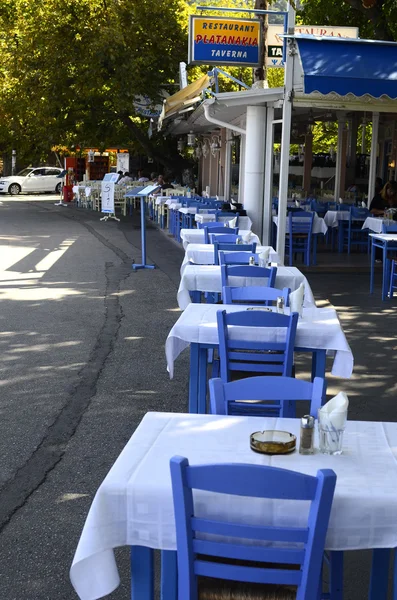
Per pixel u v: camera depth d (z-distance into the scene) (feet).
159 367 26.50
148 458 10.51
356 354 28.78
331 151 101.60
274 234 57.72
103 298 39.01
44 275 46.42
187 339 18.95
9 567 13.69
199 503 9.53
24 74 95.71
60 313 35.27
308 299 26.08
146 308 36.50
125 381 24.86
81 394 23.48
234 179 82.48
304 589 9.02
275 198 66.18
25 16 94.79
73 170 127.24
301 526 9.41
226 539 9.46
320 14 57.62
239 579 9.20
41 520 15.39
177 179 110.11
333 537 9.42
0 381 24.85
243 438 11.36
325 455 10.76
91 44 91.04
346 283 45.21
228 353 18.06
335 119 77.71
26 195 149.59
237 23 58.08
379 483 9.80
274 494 8.87
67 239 67.15
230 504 9.50
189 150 119.24
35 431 20.33
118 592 13.12
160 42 95.45
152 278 45.47
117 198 99.76
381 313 36.37
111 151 139.74
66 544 14.46
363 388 24.64
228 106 55.06
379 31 52.65
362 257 56.18
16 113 103.04
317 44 41.75
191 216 62.39
